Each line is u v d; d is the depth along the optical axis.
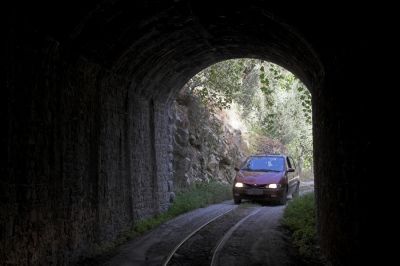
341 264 6.49
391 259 4.02
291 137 33.16
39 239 6.92
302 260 8.33
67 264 7.97
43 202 7.08
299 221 11.66
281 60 12.24
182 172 19.16
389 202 4.07
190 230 11.52
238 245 9.62
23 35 6.38
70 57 7.96
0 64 5.81
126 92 11.43
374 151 4.54
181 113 20.50
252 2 8.11
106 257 8.78
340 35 6.04
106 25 8.12
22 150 6.41
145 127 13.14
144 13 8.51
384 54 4.17
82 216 8.71
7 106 5.98
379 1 4.19
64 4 6.76
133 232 11.14
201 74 21.22
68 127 8.06
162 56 11.68
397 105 3.82
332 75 7.12
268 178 17.36
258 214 14.25
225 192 20.77
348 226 5.95
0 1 5.66
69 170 8.12
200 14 9.28
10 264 6.02
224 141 25.89
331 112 7.29
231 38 11.48
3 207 5.85
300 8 7.06
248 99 26.67
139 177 12.43
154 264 8.03
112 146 10.40
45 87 7.16
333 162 7.19
